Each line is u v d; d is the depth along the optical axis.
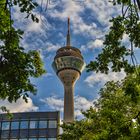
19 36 15.29
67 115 181.88
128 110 31.11
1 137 109.12
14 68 15.09
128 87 19.48
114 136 21.41
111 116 23.28
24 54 15.38
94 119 36.78
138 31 17.31
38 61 16.44
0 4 14.55
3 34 15.09
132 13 17.00
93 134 35.44
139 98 19.56
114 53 18.25
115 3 16.39
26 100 15.68
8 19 14.69
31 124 110.25
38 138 108.12
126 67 18.12
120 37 18.16
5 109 17.84
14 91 15.38
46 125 109.69
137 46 17.27
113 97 33.19
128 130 21.19
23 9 14.98
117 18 17.84
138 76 19.22
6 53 15.02
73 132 37.34
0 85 15.16
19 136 108.88
